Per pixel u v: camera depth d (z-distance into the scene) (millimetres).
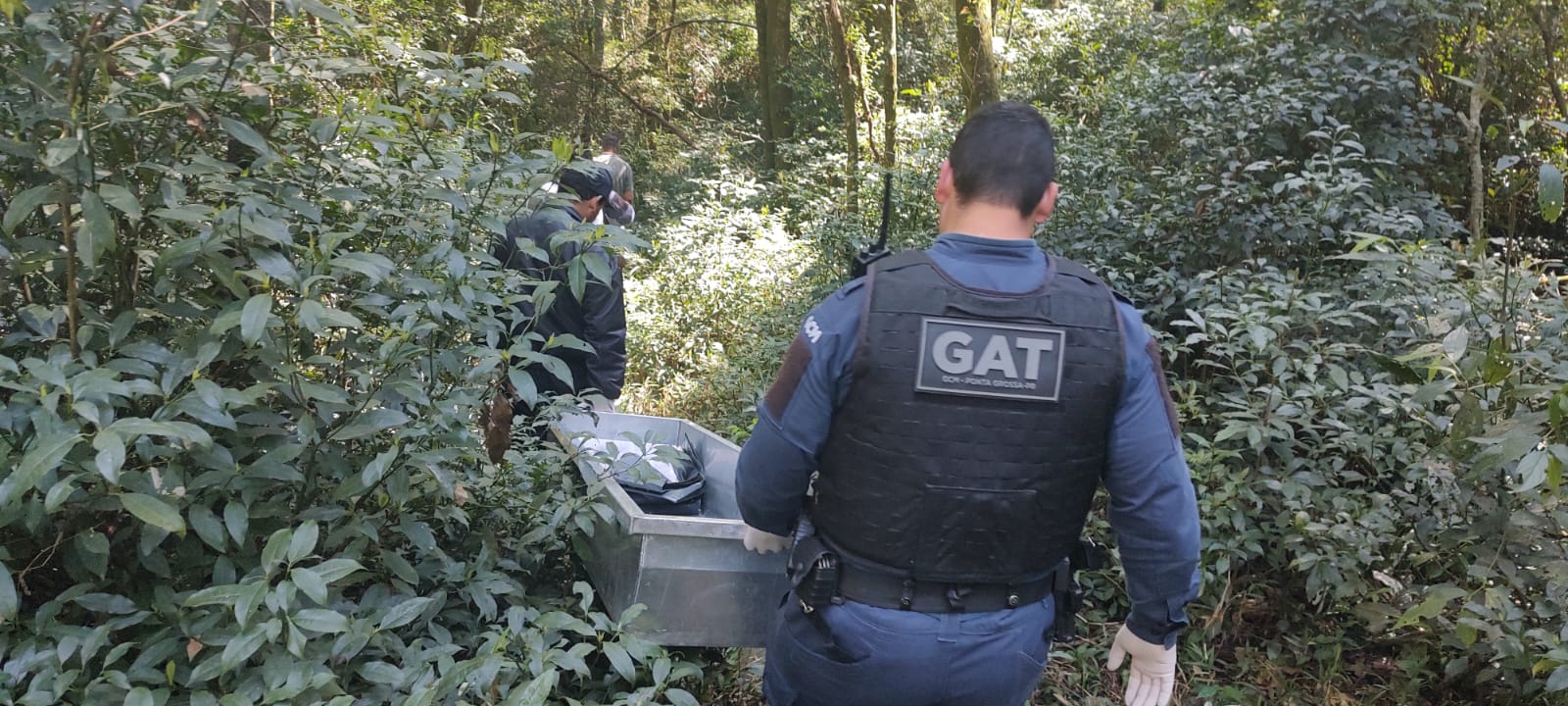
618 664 2033
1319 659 3156
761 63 15211
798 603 1858
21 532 1914
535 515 2691
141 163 1904
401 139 2414
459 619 2336
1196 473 3256
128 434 1642
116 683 1701
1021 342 1656
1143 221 4820
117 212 1892
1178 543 1697
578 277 2264
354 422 1972
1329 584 3057
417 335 2104
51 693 1651
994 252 1726
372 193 2346
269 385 1866
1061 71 12273
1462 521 2906
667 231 8539
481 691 1924
